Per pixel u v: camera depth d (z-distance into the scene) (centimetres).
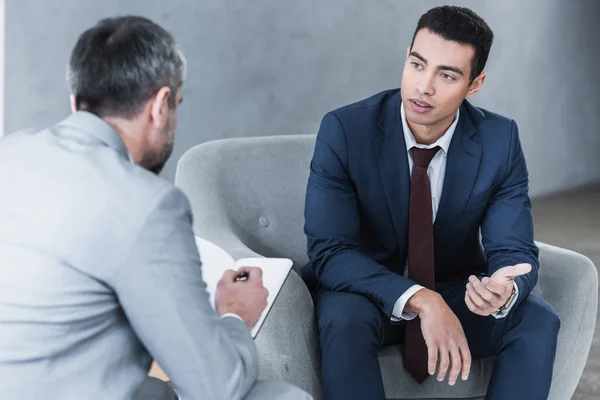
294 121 435
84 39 138
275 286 167
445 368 194
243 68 415
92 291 128
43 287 126
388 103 221
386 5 447
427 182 214
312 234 217
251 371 140
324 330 202
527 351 203
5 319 127
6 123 364
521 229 217
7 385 127
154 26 140
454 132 217
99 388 131
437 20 200
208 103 409
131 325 132
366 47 447
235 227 239
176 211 130
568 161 562
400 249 221
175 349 129
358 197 219
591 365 310
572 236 476
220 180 241
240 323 148
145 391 143
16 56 360
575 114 559
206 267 183
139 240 126
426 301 198
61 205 127
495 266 213
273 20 418
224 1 402
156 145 142
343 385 196
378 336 204
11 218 129
